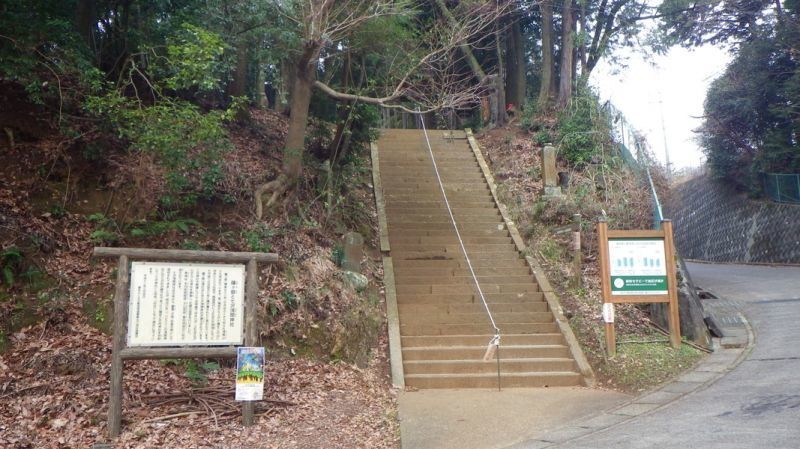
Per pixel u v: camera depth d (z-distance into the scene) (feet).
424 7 52.29
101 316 24.23
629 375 26.76
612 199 42.52
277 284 28.66
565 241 39.93
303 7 32.30
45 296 24.00
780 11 64.54
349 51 38.88
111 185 29.81
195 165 28.78
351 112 39.06
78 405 20.18
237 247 30.12
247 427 20.08
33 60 26.58
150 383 22.21
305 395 23.56
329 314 28.71
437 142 57.11
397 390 26.04
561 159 51.67
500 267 37.93
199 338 20.17
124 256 19.60
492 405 23.68
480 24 43.52
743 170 77.77
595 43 67.51
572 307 33.42
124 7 33.63
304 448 18.90
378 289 34.42
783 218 68.69
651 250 30.01
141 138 25.31
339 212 39.42
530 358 29.27
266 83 70.49
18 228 25.49
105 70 34.78
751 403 21.02
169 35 32.17
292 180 35.35
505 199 46.34
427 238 40.55
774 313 36.14
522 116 62.59
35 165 28.78
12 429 18.44
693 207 93.56
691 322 30.96
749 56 69.41
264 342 26.14
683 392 23.88
